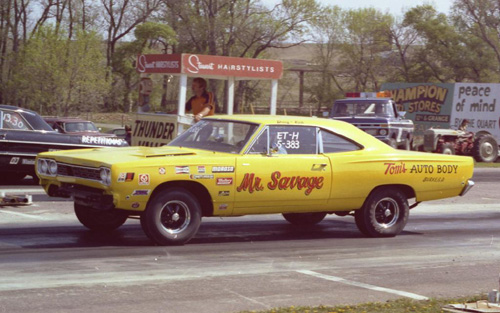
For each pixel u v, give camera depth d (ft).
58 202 41.45
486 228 39.47
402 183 33.60
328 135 32.45
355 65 236.84
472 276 26.13
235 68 46.06
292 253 29.50
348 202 32.68
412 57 241.96
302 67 262.47
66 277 23.57
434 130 99.55
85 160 28.63
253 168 30.12
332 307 20.43
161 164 28.30
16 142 48.16
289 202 31.19
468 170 35.29
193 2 207.92
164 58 45.09
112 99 242.58
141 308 20.06
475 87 112.88
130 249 28.68
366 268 26.99
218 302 20.99
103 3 250.78
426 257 29.76
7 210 37.96
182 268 25.61
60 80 147.13
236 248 30.12
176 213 29.37
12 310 19.42
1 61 216.54
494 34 216.74
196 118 40.50
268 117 32.37
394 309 20.42
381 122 82.12
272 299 21.61
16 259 26.09
